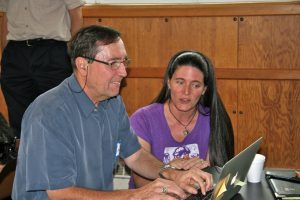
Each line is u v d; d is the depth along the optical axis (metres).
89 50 1.39
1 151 1.65
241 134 2.74
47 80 2.51
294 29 2.59
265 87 2.67
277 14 2.58
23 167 1.36
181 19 2.73
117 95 1.59
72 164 1.38
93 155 1.48
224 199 1.30
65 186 1.33
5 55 2.56
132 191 1.34
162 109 1.98
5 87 2.59
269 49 2.63
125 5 2.80
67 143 1.37
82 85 1.45
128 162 1.77
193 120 1.97
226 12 2.65
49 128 1.34
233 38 2.67
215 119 1.95
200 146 1.95
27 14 2.48
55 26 2.46
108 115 1.58
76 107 1.43
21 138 1.39
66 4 2.47
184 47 2.75
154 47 2.79
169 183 1.35
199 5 2.69
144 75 2.82
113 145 1.61
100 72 1.40
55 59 2.47
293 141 2.67
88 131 1.46
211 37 2.70
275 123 2.68
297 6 2.54
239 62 2.68
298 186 1.44
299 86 2.62
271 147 2.71
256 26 2.63
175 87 1.89
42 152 1.31
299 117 2.64
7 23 2.61
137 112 2.00
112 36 1.41
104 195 1.32
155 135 1.94
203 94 1.97
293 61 2.61
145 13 2.76
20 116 2.60
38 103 1.39
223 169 1.14
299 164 2.67
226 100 2.73
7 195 1.50
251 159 1.38
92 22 2.84
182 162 1.66
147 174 1.72
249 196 1.39
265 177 1.57
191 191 1.37
